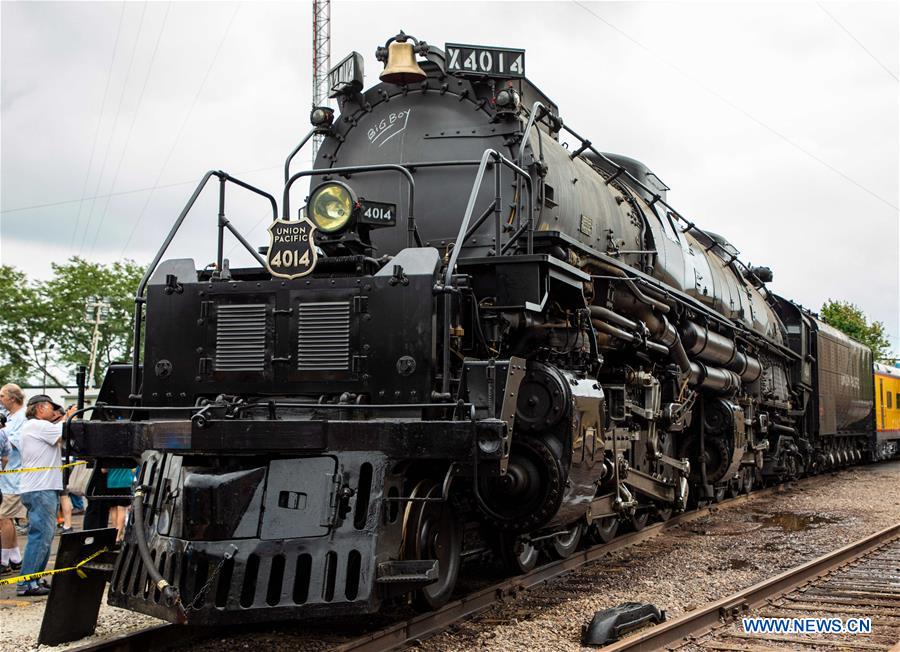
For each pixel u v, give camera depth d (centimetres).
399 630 518
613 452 788
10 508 860
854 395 2180
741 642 539
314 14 3441
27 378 3788
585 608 614
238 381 563
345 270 597
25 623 613
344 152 804
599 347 809
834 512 1237
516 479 635
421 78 766
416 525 528
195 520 477
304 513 489
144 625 586
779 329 1664
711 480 1184
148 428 522
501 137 734
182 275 592
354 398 538
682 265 1073
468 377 551
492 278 636
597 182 896
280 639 523
